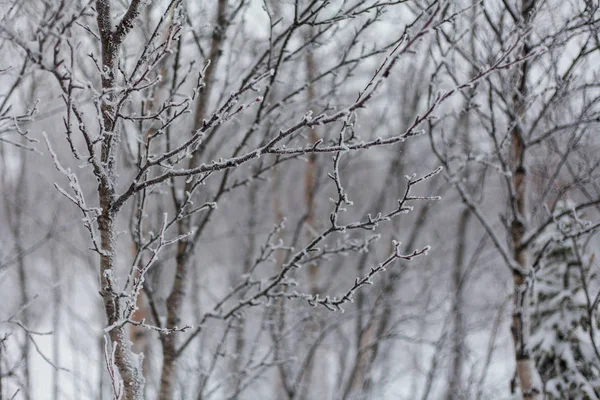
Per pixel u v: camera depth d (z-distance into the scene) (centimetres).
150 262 285
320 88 636
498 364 951
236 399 588
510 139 565
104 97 248
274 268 977
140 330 611
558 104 530
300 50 431
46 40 219
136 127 450
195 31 458
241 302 436
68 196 269
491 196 882
